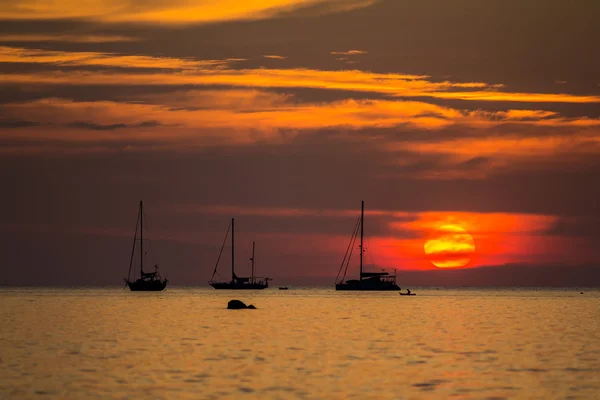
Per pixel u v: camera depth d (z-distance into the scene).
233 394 66.38
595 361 87.19
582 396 66.75
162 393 66.75
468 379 74.50
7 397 65.38
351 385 70.81
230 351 94.19
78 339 109.44
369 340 108.50
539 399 65.44
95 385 70.44
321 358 88.00
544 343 106.38
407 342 106.31
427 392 68.00
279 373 76.94
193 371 78.06
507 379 74.75
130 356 89.44
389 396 66.19
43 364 83.06
